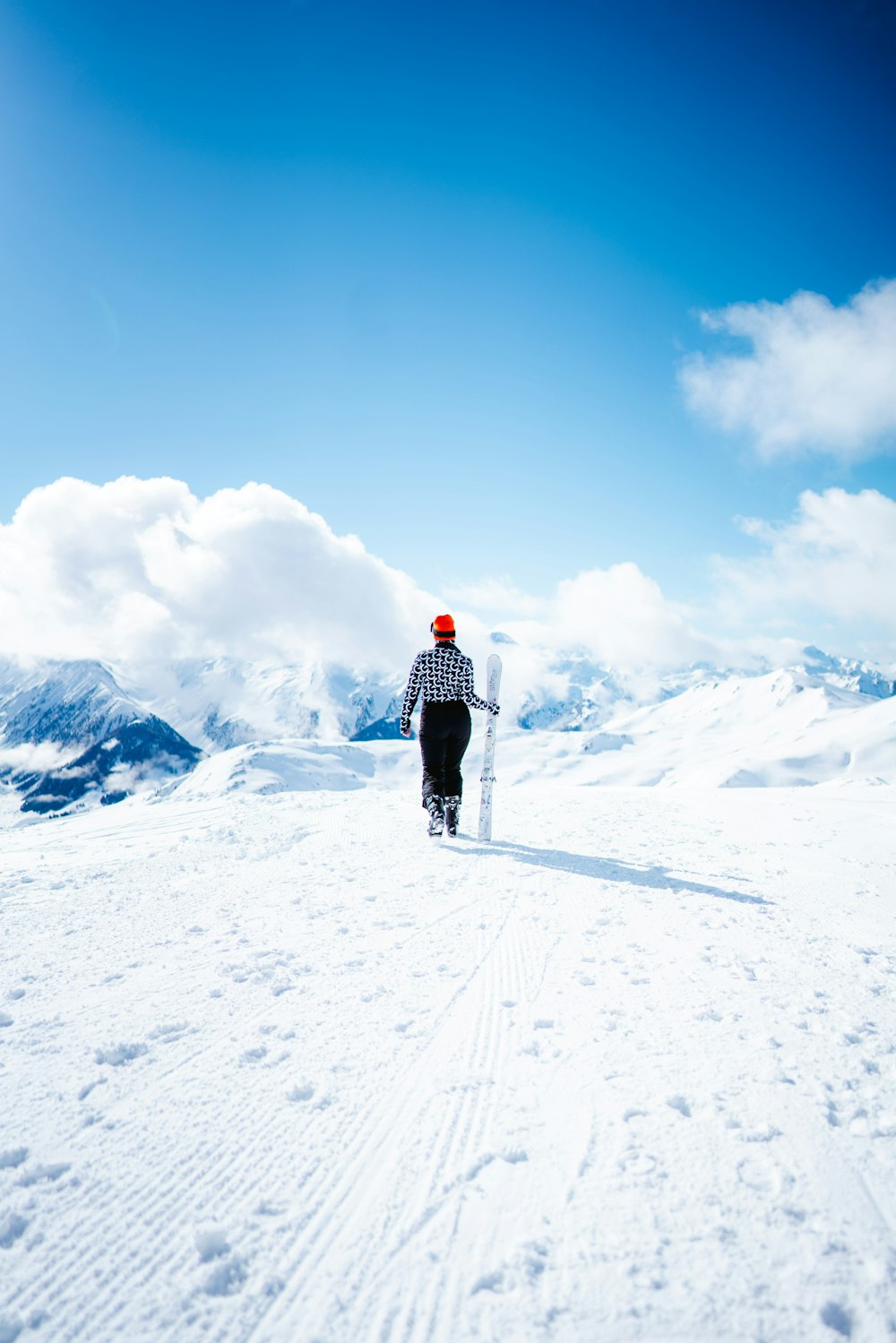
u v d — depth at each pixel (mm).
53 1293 1246
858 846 5699
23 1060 2092
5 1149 1636
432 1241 1354
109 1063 2098
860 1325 1125
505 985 2680
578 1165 1554
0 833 7621
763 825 6887
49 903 3986
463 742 6062
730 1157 1561
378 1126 1740
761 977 2725
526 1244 1325
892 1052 2086
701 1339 1106
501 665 5996
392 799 9203
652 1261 1267
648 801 9250
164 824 7395
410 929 3424
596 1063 2027
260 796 9609
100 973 2842
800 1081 1897
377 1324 1165
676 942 3193
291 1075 2000
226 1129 1735
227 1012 2438
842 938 3258
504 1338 1123
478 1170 1559
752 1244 1299
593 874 4617
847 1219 1358
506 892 4133
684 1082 1897
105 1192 1505
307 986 2691
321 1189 1514
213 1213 1443
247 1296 1243
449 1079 1963
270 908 3840
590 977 2730
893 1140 1631
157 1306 1219
